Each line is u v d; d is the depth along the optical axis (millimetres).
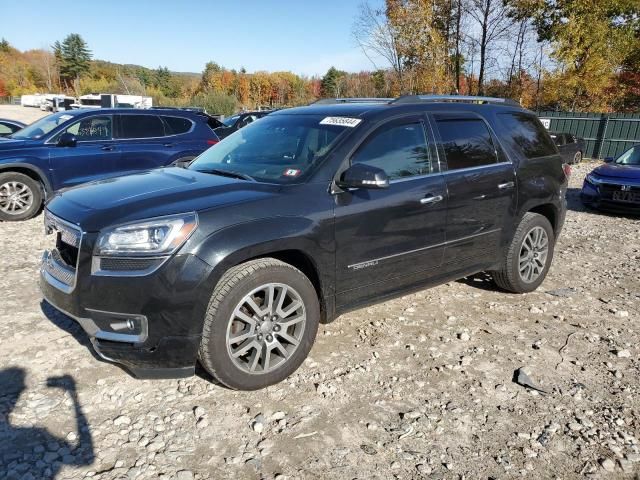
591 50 24781
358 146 3604
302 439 2773
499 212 4461
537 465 2633
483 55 26109
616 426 2967
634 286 5391
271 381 3205
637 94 29188
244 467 2557
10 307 4336
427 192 3859
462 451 2725
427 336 4031
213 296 2924
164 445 2693
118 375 3330
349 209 3420
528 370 3561
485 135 4473
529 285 4945
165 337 2828
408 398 3182
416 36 25594
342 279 3482
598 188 9359
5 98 79688
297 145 3785
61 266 3137
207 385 3252
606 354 3834
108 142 8227
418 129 3996
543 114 22031
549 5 24828
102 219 2916
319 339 3924
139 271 2793
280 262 3164
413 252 3855
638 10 25562
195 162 4258
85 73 100812
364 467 2582
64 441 2697
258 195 3184
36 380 3250
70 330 3932
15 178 7641
